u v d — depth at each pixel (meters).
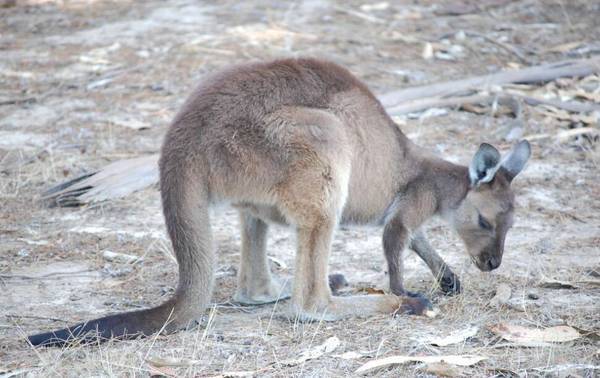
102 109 17.16
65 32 22.39
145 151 15.13
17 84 18.50
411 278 11.37
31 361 8.70
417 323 9.75
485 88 17.84
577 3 24.30
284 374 8.45
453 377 8.43
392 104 17.05
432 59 20.38
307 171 9.72
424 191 10.93
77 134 15.84
